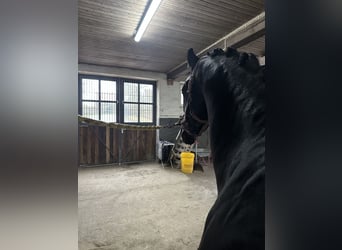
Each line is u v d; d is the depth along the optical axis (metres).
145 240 1.97
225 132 0.96
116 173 4.43
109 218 2.40
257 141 0.77
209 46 4.18
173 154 4.89
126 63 5.09
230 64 1.03
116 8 2.98
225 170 0.90
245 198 0.66
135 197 3.05
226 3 2.87
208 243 0.73
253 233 0.58
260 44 4.18
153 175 4.28
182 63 5.15
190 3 2.88
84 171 4.59
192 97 1.32
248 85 0.90
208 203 2.87
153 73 5.76
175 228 2.20
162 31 3.63
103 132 5.24
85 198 3.00
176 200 2.96
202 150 5.71
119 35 3.75
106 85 5.39
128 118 5.64
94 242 1.93
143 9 3.01
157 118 5.93
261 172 0.67
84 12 3.07
